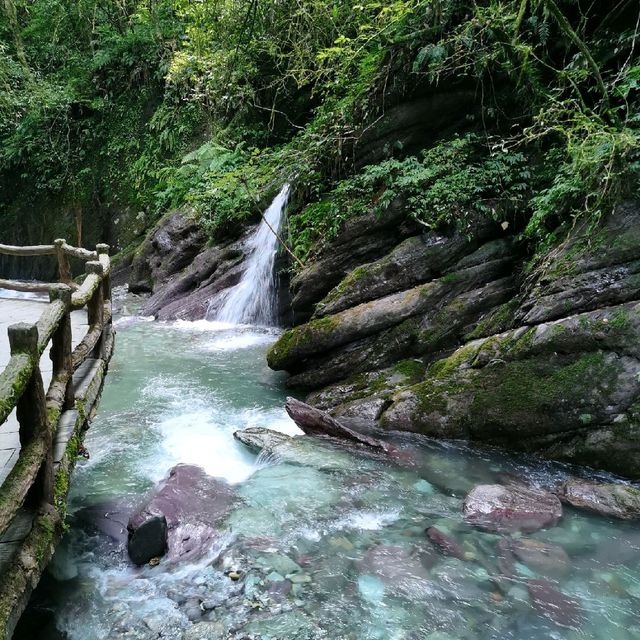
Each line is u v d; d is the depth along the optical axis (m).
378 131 8.35
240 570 3.50
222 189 11.40
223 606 3.21
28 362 2.61
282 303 10.04
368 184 7.70
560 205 5.79
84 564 3.65
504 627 3.05
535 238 6.38
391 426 5.63
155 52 16.41
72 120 17.92
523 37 7.03
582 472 4.78
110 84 17.78
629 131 5.07
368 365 6.54
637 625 3.07
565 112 6.01
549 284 5.34
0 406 2.19
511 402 5.15
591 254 5.17
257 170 11.05
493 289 6.51
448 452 5.19
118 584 3.45
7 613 2.28
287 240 9.59
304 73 11.46
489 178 6.78
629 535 3.90
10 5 11.28
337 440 5.36
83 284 4.68
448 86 7.66
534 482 4.67
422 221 6.82
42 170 17.83
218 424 6.02
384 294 6.80
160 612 3.18
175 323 10.77
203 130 15.44
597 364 4.86
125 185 16.77
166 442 5.54
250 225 11.55
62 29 17.58
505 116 7.27
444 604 3.22
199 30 11.78
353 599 3.26
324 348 6.67
